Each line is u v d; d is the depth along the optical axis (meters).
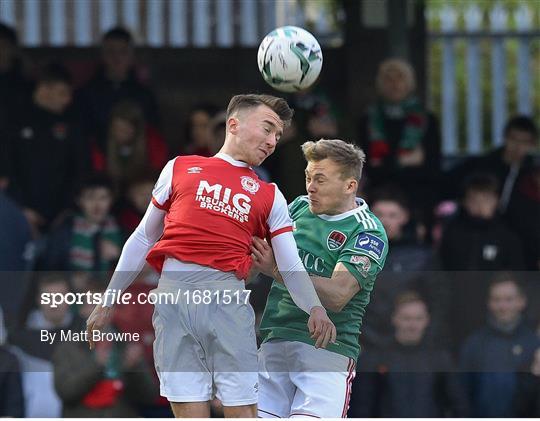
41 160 27.09
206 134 27.41
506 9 32.31
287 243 15.78
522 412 22.61
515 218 26.56
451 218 25.94
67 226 25.06
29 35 30.84
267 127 15.74
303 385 16.66
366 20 30.38
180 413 15.69
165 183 15.78
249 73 30.73
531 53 32.12
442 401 22.39
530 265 25.52
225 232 15.55
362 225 16.66
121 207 25.56
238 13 31.08
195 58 30.72
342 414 16.67
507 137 27.97
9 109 27.44
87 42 30.94
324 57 30.16
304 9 31.22
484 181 25.52
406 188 27.34
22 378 22.30
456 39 32.06
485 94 32.06
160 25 31.02
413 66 30.91
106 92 28.27
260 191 15.72
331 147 16.62
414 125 27.77
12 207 24.52
